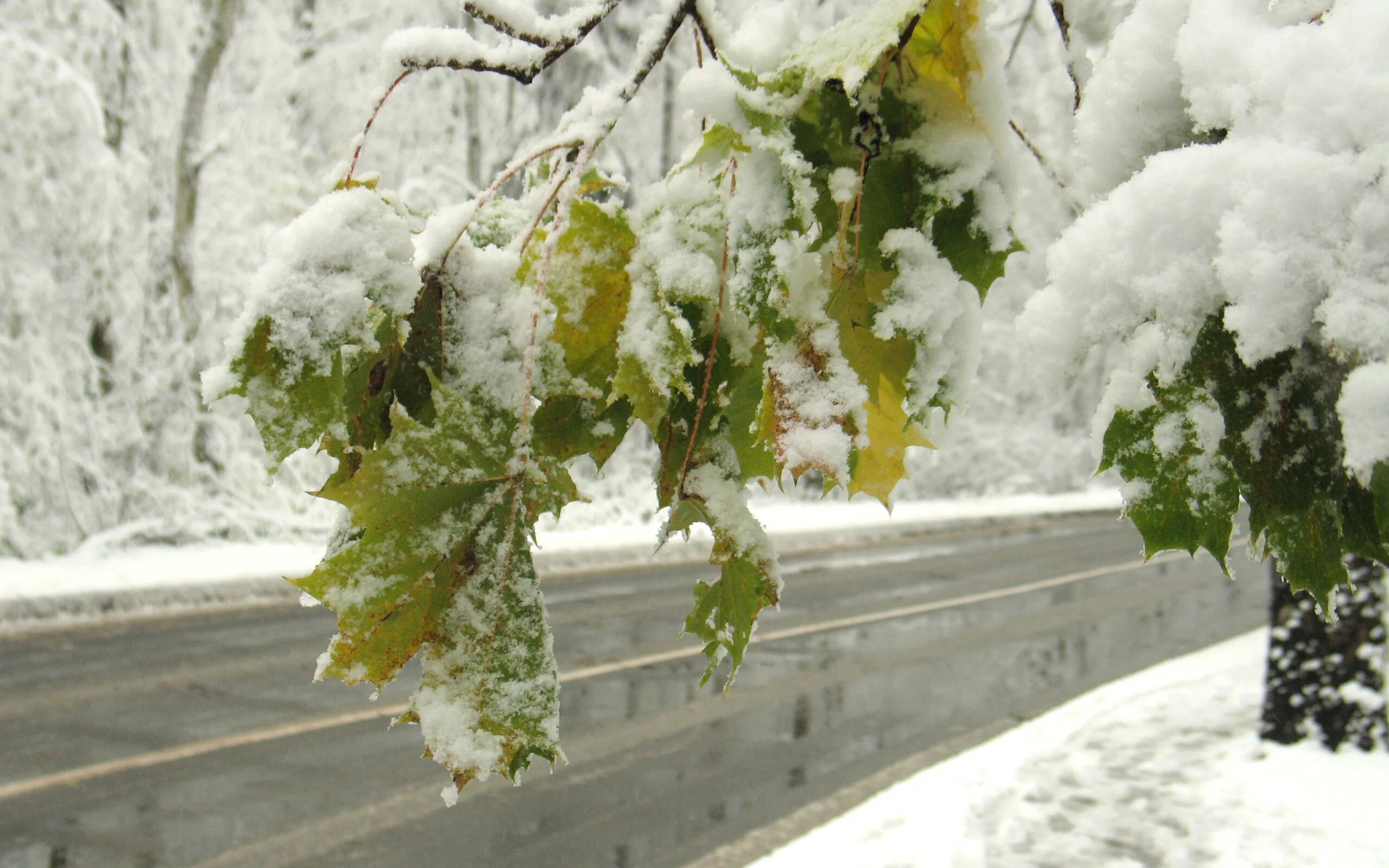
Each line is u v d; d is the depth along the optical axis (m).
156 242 13.59
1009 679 8.46
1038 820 5.07
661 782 5.82
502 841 4.90
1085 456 28.56
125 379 13.38
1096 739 6.46
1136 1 0.58
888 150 0.63
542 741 0.54
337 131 15.34
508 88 15.71
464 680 0.54
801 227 0.59
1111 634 10.53
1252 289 0.46
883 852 4.69
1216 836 4.87
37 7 13.02
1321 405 0.50
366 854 4.69
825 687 8.07
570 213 0.63
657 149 14.33
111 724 6.49
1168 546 0.51
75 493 12.69
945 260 0.63
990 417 28.23
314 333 0.57
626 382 0.60
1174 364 0.50
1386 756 5.97
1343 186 0.46
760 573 0.63
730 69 0.61
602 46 13.70
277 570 11.61
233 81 14.80
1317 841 4.73
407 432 0.55
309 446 0.59
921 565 15.45
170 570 11.45
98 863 4.53
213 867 4.52
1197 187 0.50
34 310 12.35
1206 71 0.52
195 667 7.92
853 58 0.59
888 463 0.64
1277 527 0.50
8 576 10.83
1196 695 7.58
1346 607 6.16
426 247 0.62
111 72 13.42
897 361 0.63
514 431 0.60
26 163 12.27
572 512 17.09
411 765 5.83
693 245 0.62
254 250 13.98
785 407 0.62
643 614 10.78
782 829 5.09
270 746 6.12
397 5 14.88
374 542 0.54
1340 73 0.48
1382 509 0.46
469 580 0.55
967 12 0.63
